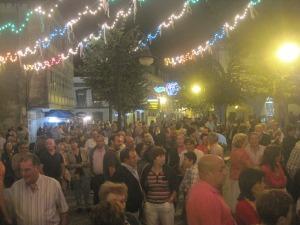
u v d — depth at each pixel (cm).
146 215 844
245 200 559
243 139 946
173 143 1400
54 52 4803
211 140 1183
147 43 2441
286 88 1953
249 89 2417
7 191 619
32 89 4172
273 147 821
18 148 1279
